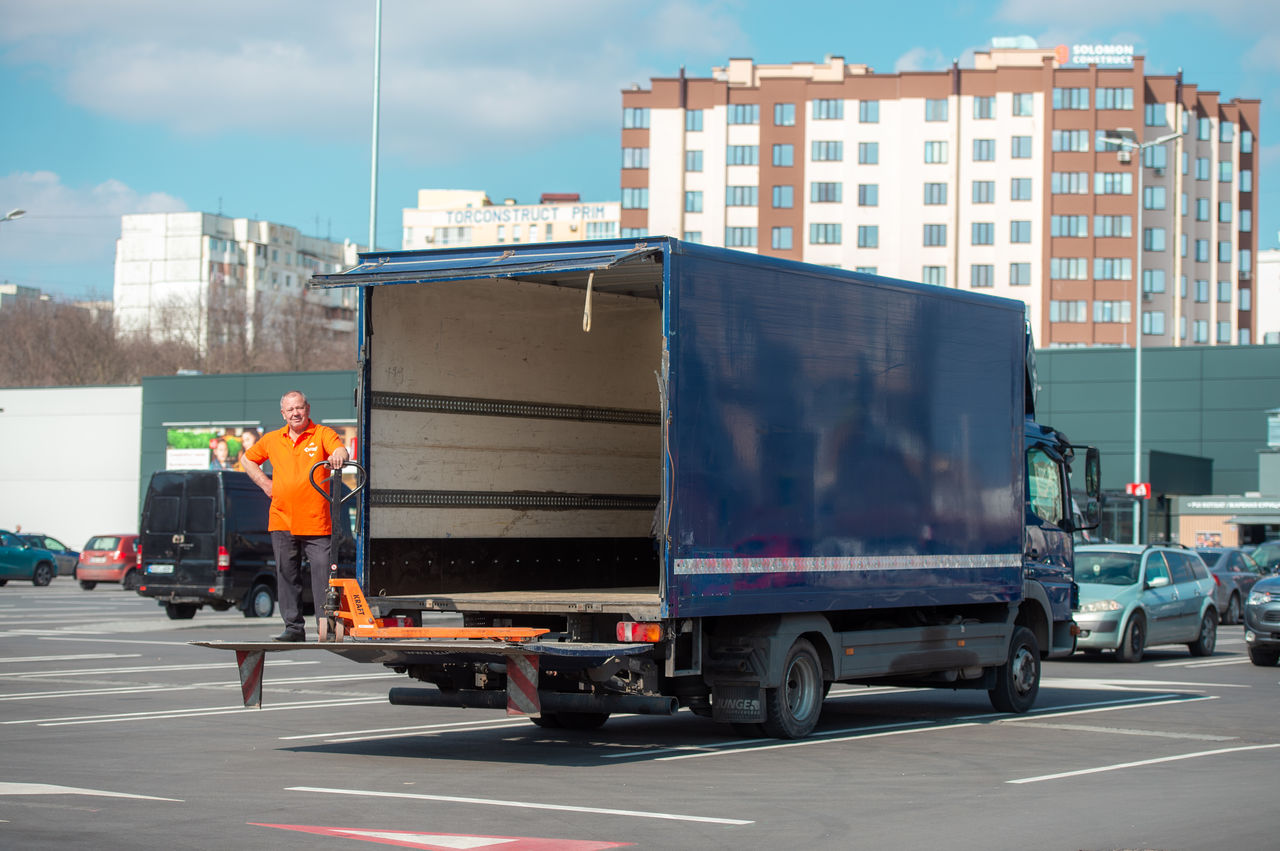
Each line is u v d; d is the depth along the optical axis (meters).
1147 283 101.88
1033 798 9.24
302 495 11.59
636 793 9.32
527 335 13.34
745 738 12.32
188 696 15.52
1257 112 107.69
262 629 25.84
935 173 102.94
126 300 169.00
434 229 171.38
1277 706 15.45
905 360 13.12
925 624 13.75
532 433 13.40
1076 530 16.50
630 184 105.56
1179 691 17.16
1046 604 15.38
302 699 15.43
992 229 102.25
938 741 12.26
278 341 111.06
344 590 11.38
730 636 11.84
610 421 14.28
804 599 11.85
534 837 7.73
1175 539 54.78
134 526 61.41
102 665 19.09
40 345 98.25
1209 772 10.48
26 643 22.70
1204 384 57.19
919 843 7.70
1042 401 57.69
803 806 8.87
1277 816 8.60
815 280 12.10
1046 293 101.31
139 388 61.62
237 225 172.12
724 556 11.09
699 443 10.90
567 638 11.23
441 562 12.39
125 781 9.69
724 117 105.00
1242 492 56.75
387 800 8.93
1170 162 102.38
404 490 12.07
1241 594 32.56
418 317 12.25
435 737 12.37
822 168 104.12
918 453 13.23
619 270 12.30
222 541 27.94
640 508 14.63
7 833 7.68
